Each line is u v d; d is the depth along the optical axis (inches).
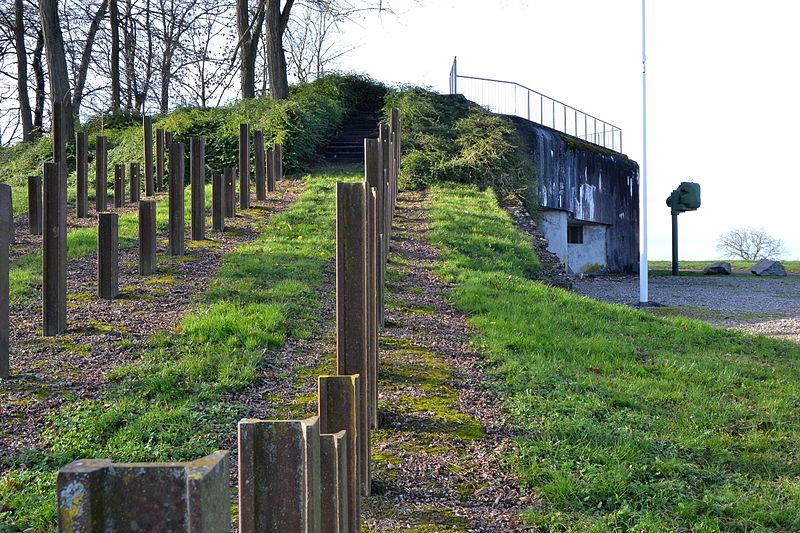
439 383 303.1
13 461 208.5
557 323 432.5
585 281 1029.8
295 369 301.3
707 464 247.8
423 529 181.8
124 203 733.3
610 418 278.7
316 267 482.6
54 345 308.5
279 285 422.6
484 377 316.8
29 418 237.5
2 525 171.2
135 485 55.6
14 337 317.7
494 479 217.8
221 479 59.0
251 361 297.1
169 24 1398.9
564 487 207.8
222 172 895.7
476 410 275.9
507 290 488.4
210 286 413.4
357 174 903.1
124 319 347.9
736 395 342.0
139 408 247.6
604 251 1218.0
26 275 425.4
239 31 1132.5
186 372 280.7
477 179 898.1
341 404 142.6
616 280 1061.8
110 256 383.2
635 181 1312.7
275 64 1101.7
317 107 1066.7
